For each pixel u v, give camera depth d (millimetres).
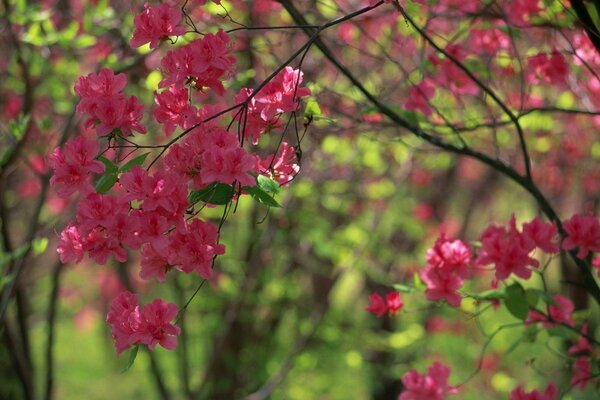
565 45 5723
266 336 10414
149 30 3449
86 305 14562
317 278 10758
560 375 6555
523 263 4047
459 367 11547
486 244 4082
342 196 9211
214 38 3426
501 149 8336
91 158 3305
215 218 9078
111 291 13156
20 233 9547
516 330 11391
